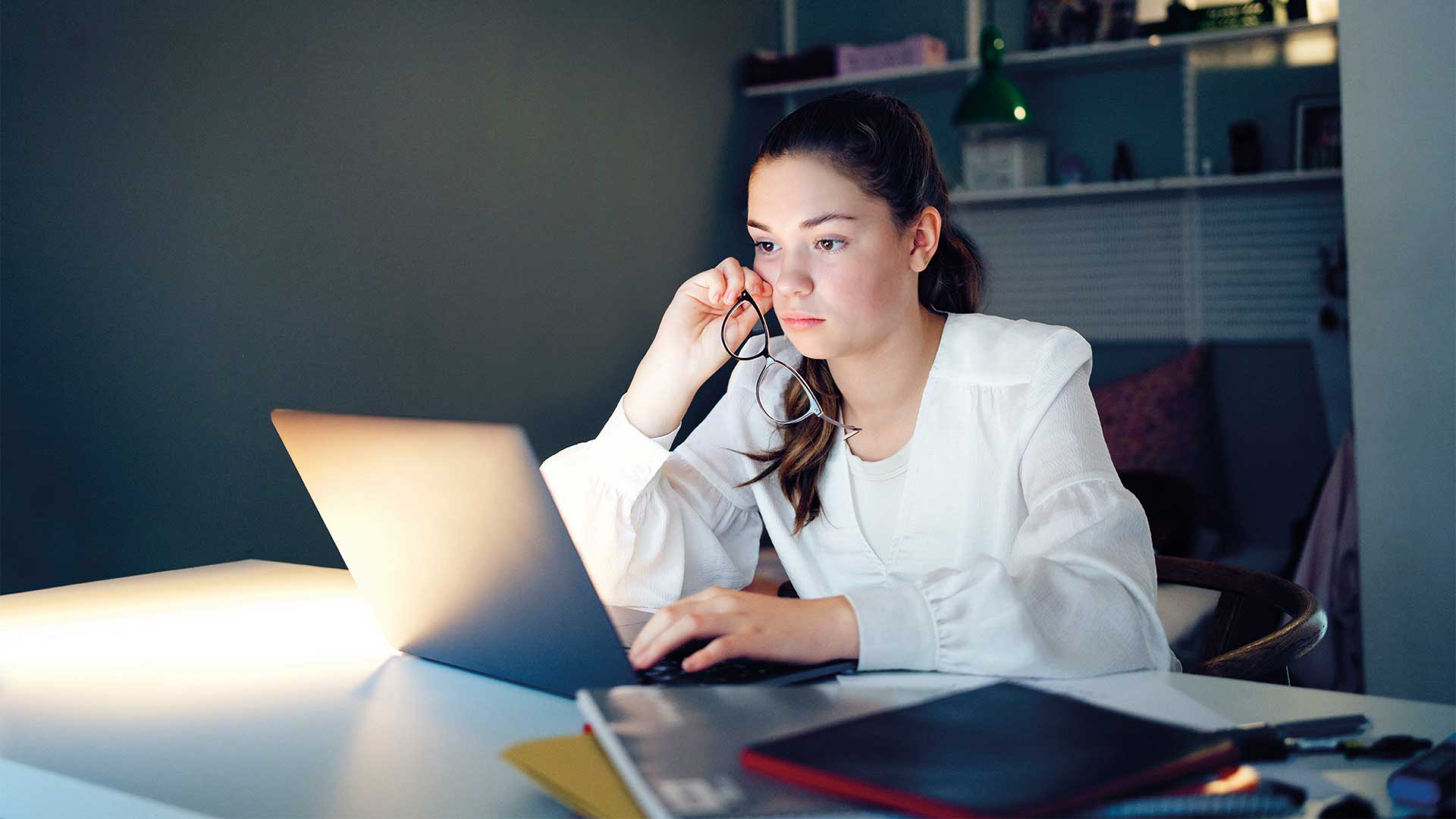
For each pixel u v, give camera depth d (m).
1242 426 4.09
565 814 0.62
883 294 1.13
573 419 3.73
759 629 0.81
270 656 1.00
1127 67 4.16
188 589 1.30
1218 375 4.12
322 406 2.95
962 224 4.46
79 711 0.84
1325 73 3.83
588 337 3.79
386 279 3.11
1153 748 0.56
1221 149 4.01
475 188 3.37
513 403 3.51
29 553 2.31
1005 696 0.64
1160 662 0.91
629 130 3.94
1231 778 0.56
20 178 2.31
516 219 3.51
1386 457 2.34
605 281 3.85
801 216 1.10
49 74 2.36
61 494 2.37
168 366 2.59
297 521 2.87
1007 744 0.56
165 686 0.90
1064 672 0.83
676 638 0.80
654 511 1.20
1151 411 3.96
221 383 2.70
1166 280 4.15
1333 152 3.77
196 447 2.64
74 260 2.40
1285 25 3.71
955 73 4.15
